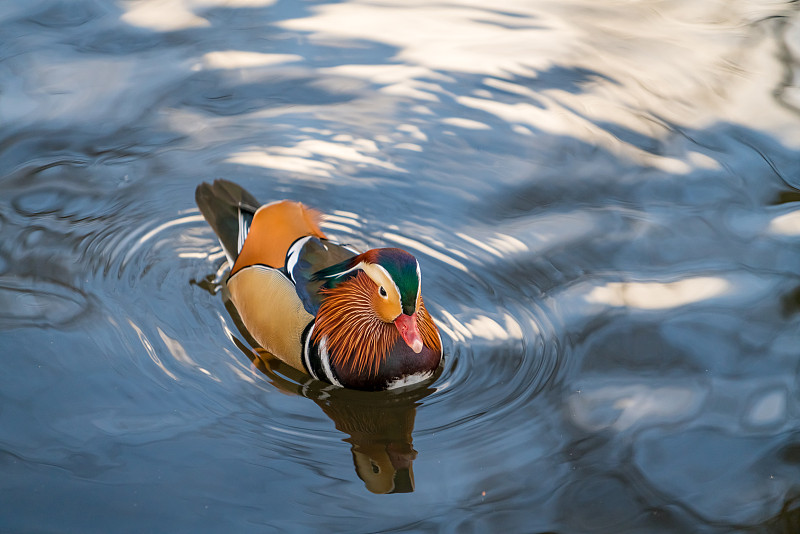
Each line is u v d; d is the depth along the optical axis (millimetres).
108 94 14562
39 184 12664
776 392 9633
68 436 8836
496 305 11047
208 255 11828
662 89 15281
